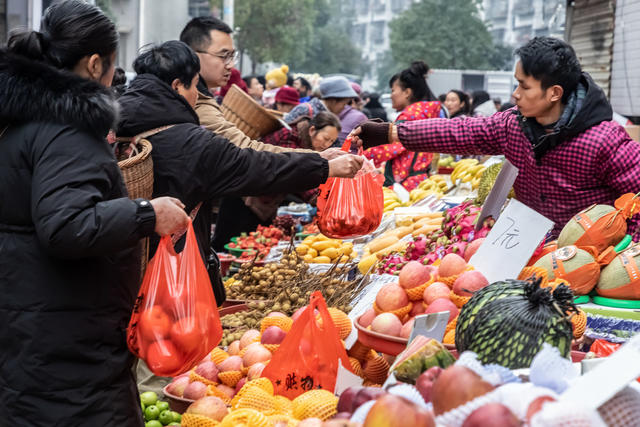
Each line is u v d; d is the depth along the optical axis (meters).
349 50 86.56
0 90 2.29
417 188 6.73
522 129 3.57
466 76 34.50
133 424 2.53
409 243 3.91
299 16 65.50
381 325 2.58
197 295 2.44
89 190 2.26
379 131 3.96
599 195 3.51
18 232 2.37
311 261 5.26
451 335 2.60
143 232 2.30
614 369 1.55
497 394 1.49
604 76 10.31
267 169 3.21
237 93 5.41
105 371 2.41
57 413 2.35
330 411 2.22
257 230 6.82
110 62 2.56
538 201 3.67
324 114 6.59
